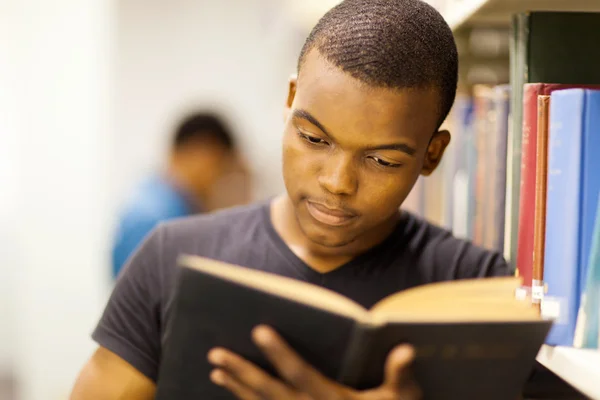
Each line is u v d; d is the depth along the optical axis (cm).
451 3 102
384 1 75
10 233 365
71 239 289
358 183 73
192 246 92
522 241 80
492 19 105
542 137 74
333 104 70
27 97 287
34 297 291
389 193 74
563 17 82
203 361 64
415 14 75
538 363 79
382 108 70
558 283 73
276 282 61
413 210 149
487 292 63
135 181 310
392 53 70
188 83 321
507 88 96
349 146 71
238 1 322
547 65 83
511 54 87
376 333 55
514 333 58
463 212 116
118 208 301
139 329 88
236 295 60
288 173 77
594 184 71
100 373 87
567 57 83
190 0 318
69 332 291
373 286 88
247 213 96
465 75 127
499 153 97
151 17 314
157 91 318
